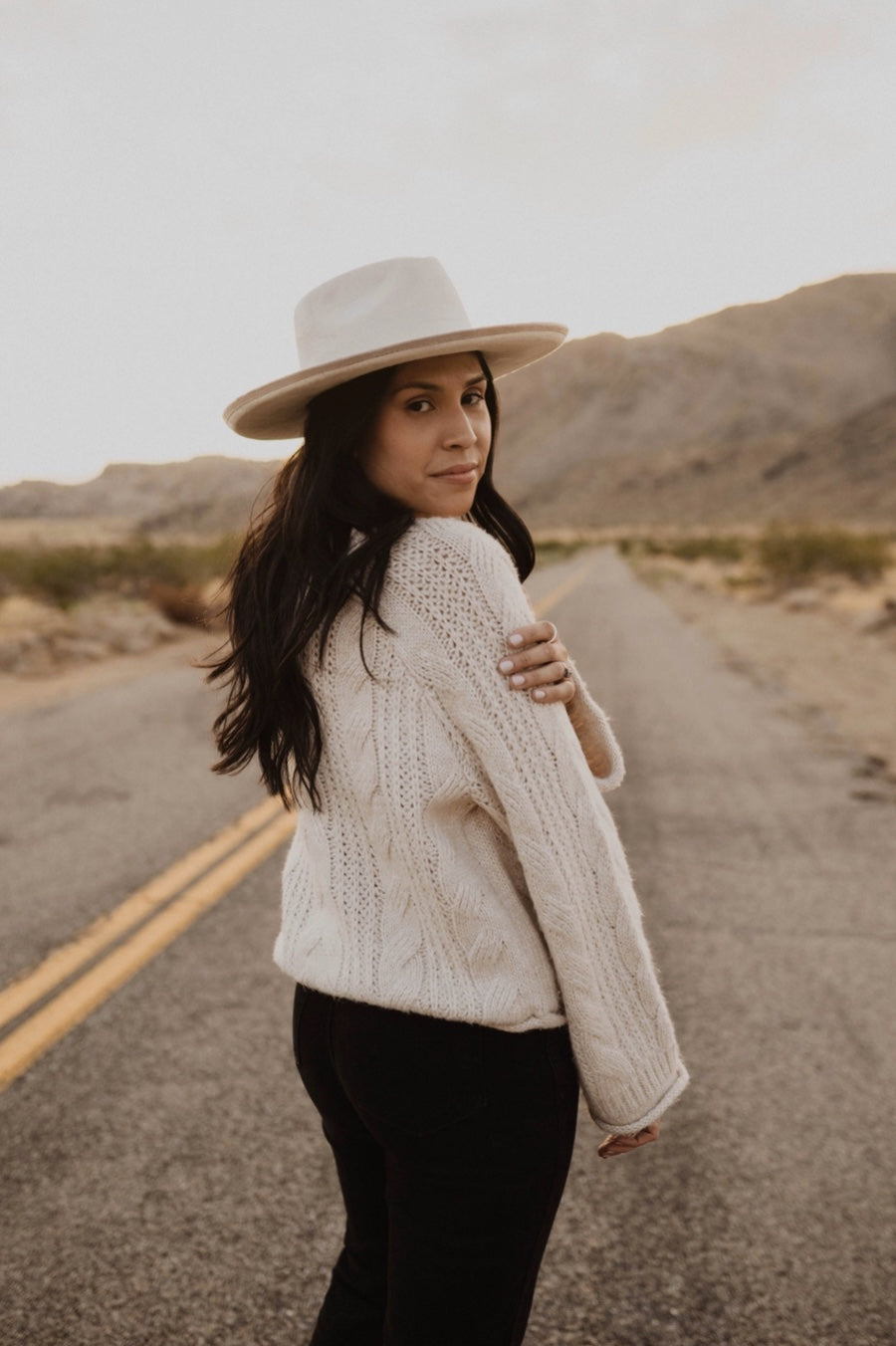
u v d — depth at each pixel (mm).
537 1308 2010
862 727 7773
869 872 4508
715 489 164125
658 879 4438
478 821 1200
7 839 5000
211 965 3516
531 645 1146
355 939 1224
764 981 3438
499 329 1174
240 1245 2176
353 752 1184
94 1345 1911
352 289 1251
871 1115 2656
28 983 3365
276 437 1421
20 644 11781
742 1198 2338
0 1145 2512
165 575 20234
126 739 7543
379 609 1136
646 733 7570
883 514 112938
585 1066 1219
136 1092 2740
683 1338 1934
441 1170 1181
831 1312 1993
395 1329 1222
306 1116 2641
